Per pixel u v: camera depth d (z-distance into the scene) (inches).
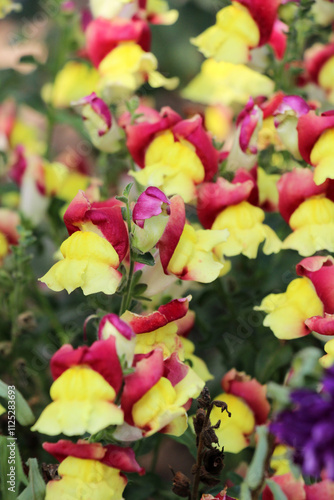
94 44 27.9
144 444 25.5
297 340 26.5
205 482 23.3
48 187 29.4
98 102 26.3
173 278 24.2
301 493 22.9
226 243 25.1
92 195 27.5
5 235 29.0
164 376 22.9
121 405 22.5
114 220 23.4
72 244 23.6
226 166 25.8
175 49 41.3
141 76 27.8
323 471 22.2
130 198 28.1
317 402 20.6
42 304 29.8
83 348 22.2
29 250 31.5
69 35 31.4
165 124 25.4
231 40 27.1
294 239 25.1
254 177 25.9
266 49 27.6
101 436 22.9
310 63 29.0
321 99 29.2
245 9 27.0
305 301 24.3
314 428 20.4
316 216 25.1
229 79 28.8
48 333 29.3
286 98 25.1
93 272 23.4
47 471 23.3
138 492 25.5
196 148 25.1
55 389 22.4
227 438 24.9
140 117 26.8
